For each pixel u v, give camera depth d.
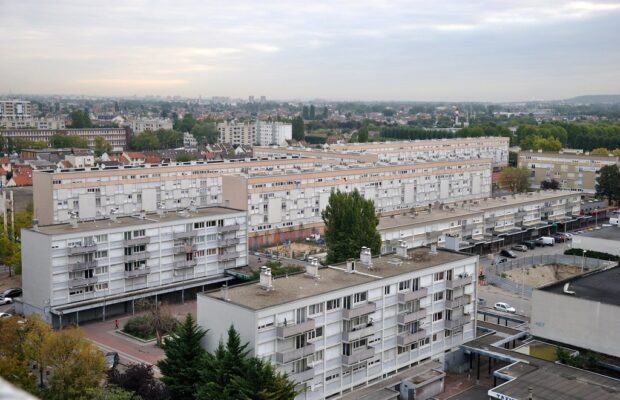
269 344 99.69
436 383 116.50
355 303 111.75
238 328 99.69
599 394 99.44
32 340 106.12
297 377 101.75
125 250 160.25
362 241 168.00
